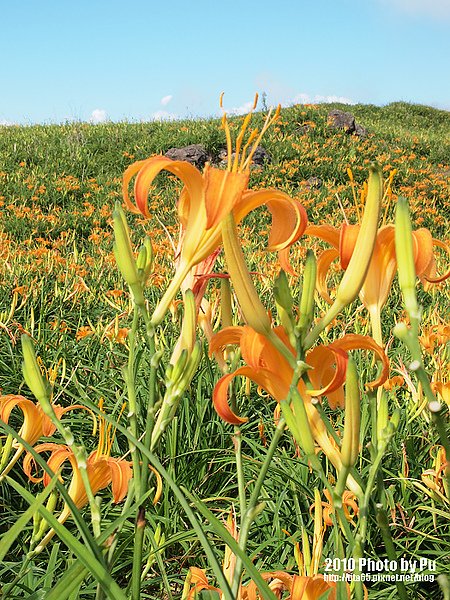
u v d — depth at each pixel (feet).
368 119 39.29
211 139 24.99
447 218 20.76
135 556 1.47
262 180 22.35
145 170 1.43
